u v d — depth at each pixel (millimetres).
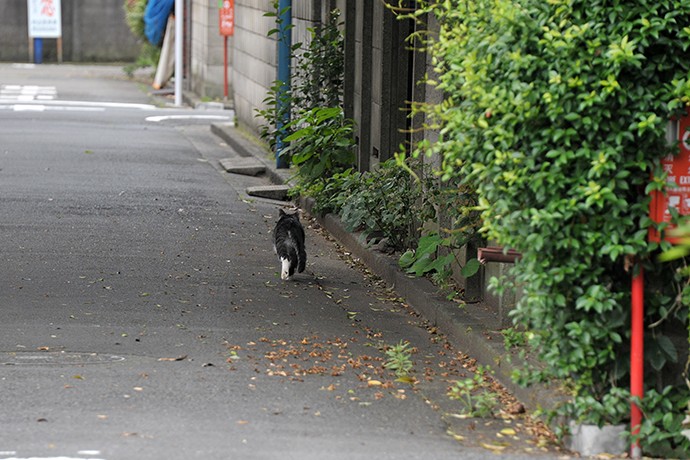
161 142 35344
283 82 26406
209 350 12812
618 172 9305
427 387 11805
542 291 9609
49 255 17875
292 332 13906
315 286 16781
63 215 21516
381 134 20719
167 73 55156
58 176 26625
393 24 20406
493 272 14203
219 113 46156
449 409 11023
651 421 9609
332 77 24172
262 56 33750
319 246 20156
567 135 9305
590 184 9133
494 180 9547
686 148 9406
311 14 26312
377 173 19234
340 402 11016
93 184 25625
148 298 15359
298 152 22719
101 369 11852
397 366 12359
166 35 54969
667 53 9367
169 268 17391
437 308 14539
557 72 9289
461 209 13203
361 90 22109
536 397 10750
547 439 10109
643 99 9305
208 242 19734
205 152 33594
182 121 42438
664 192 9336
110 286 15953
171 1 54969
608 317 9609
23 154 30391
